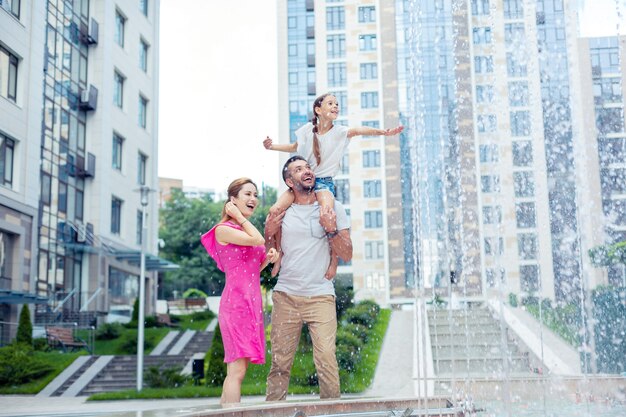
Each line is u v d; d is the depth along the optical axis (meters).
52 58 25.81
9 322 21.94
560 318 11.44
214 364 17.36
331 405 4.25
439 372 11.30
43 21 24.11
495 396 6.09
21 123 22.50
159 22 36.06
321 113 5.13
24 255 22.28
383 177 35.31
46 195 24.83
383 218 34.75
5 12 21.77
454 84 23.55
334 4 37.69
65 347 22.61
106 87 29.36
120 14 31.58
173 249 53.31
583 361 9.64
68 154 26.78
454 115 24.66
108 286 28.30
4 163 21.67
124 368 20.06
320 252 4.97
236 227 4.66
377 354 17.19
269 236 5.05
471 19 22.62
